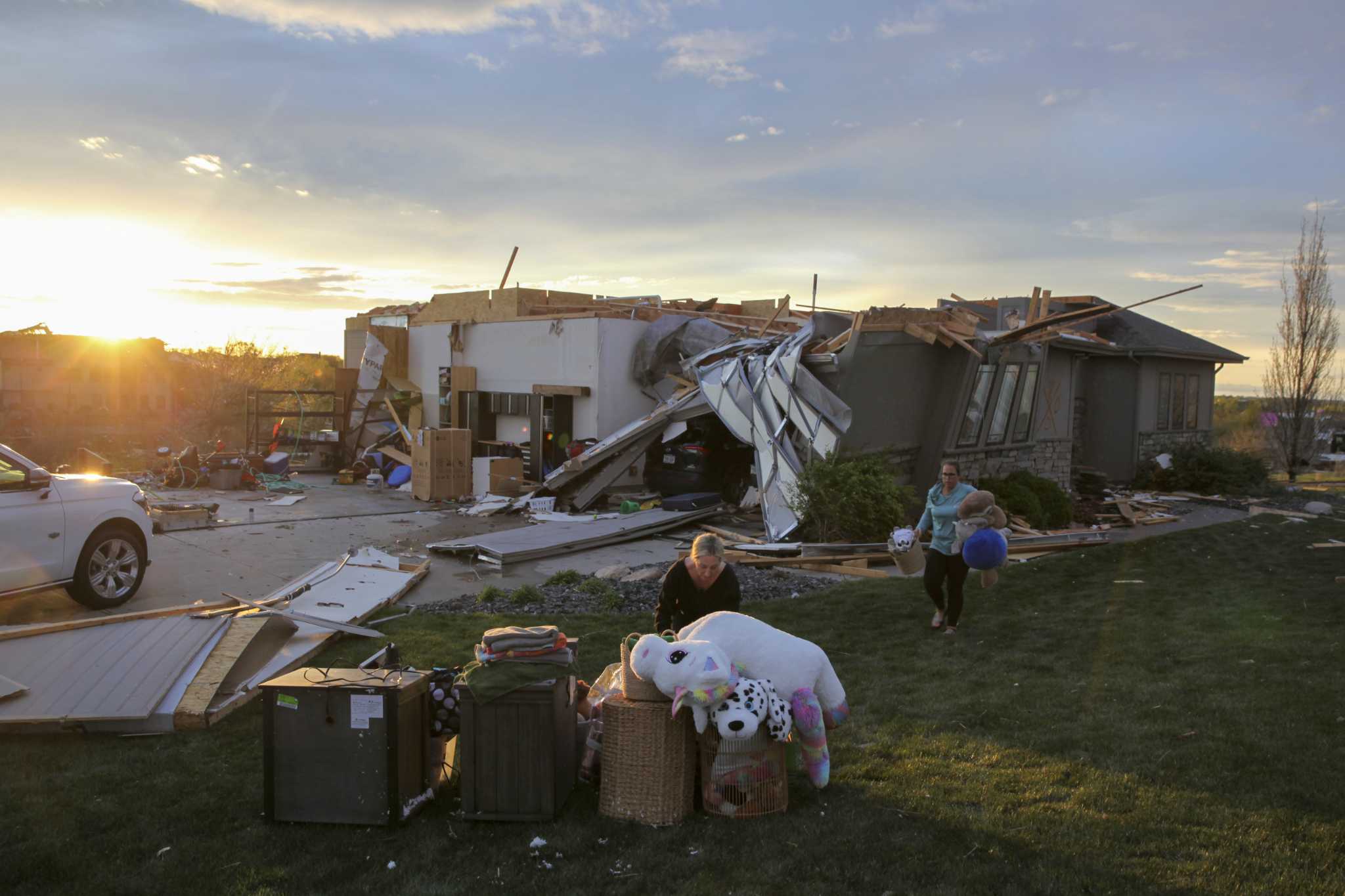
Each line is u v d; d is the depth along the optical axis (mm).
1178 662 6895
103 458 20719
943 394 15086
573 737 4746
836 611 8977
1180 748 5016
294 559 11492
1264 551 12781
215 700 5891
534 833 4273
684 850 4070
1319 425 29141
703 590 5391
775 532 12961
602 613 8883
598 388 17578
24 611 8547
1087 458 22828
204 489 18000
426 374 22031
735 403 14391
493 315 20297
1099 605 9195
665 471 16406
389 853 4074
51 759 5137
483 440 20391
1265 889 3508
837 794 4637
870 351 13711
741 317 19203
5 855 4004
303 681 4406
